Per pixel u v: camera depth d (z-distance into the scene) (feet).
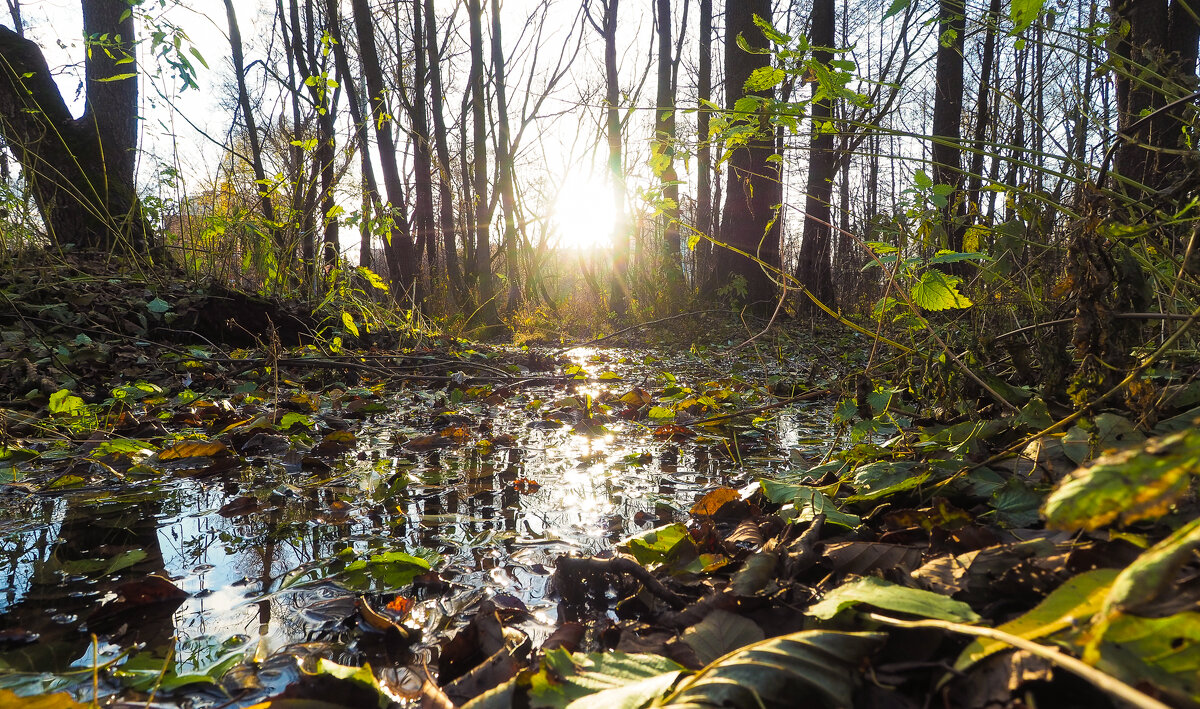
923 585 3.19
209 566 4.68
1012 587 2.90
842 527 4.40
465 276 45.44
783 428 10.10
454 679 3.15
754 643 2.79
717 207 47.73
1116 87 9.55
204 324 17.35
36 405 10.59
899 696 2.39
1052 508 1.82
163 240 21.52
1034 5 5.85
